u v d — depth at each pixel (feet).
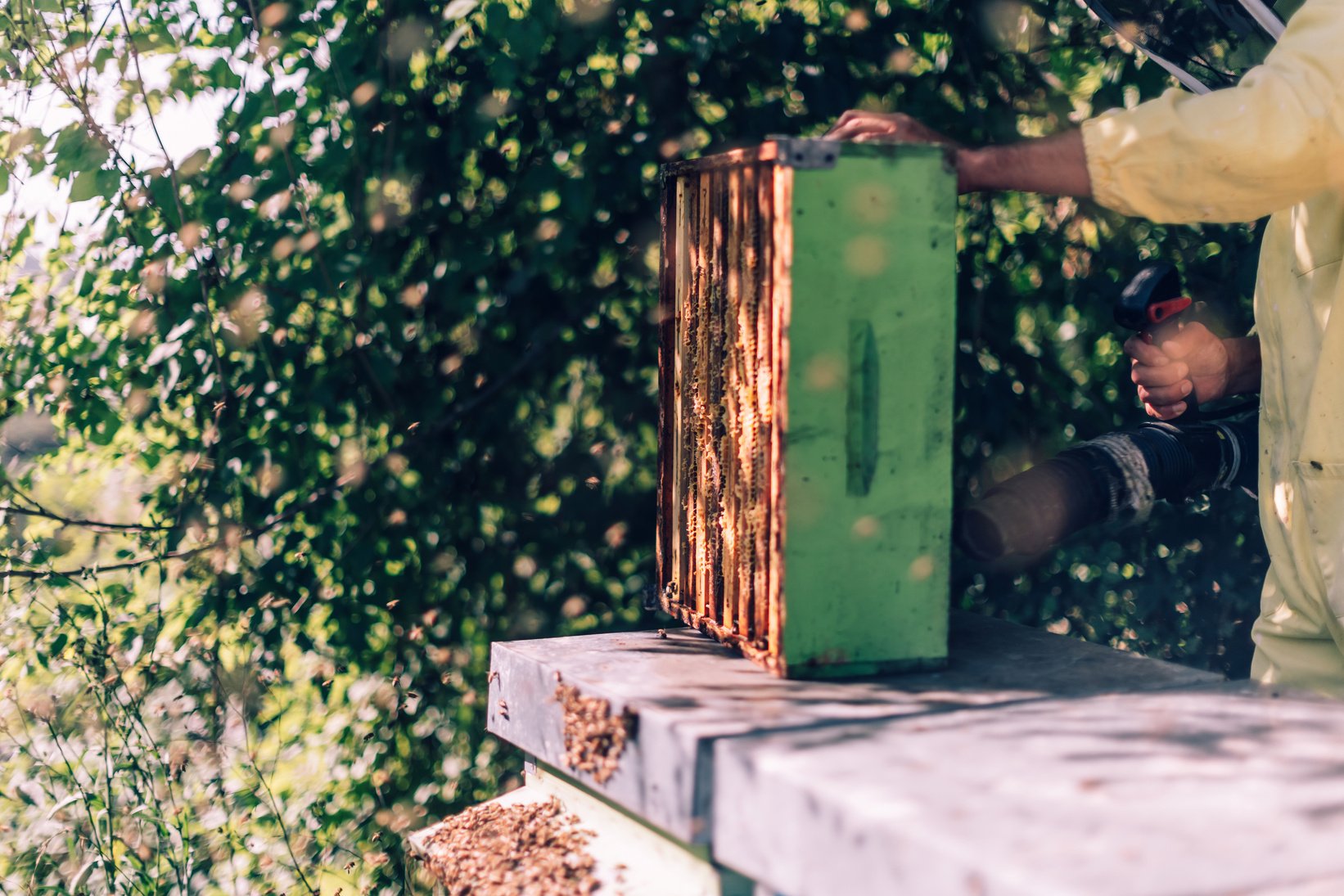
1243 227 7.66
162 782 8.50
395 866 8.21
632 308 7.73
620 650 4.66
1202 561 8.31
